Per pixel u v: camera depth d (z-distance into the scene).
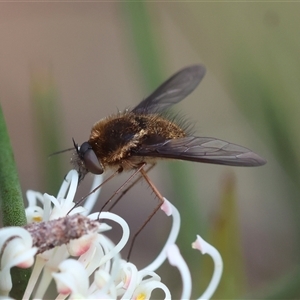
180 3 0.16
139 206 0.16
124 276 0.12
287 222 0.15
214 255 0.12
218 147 0.13
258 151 0.16
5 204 0.12
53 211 0.12
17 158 0.17
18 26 0.20
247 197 0.17
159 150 0.13
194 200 0.14
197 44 0.16
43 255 0.12
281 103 0.15
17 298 0.12
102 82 0.20
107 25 0.20
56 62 0.20
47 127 0.14
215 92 0.18
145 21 0.14
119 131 0.13
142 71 0.14
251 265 0.16
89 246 0.12
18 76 0.19
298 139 0.15
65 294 0.12
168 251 0.12
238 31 0.15
